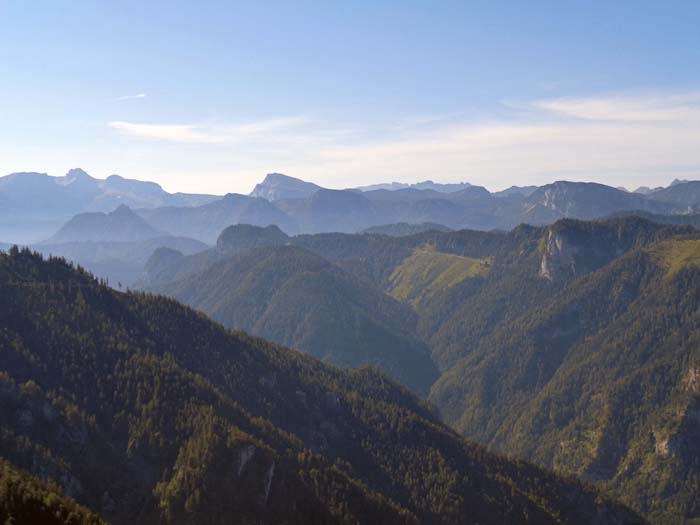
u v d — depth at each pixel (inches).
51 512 6190.9
